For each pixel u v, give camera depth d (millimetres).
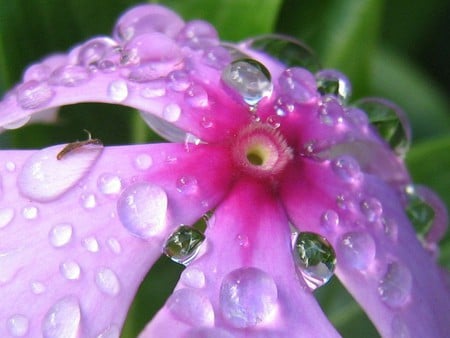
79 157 54
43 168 53
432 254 68
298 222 58
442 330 56
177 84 59
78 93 56
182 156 57
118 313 50
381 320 54
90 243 51
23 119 59
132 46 59
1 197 52
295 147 61
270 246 55
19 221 52
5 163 53
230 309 50
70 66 59
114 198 53
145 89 58
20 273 50
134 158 55
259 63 61
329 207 58
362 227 57
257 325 50
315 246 55
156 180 55
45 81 58
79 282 50
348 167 61
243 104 61
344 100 65
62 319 49
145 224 52
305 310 52
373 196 60
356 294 54
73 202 52
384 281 55
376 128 67
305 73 63
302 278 54
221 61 62
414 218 67
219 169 58
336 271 55
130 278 51
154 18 65
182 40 64
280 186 59
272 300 51
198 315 50
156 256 52
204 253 53
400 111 68
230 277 51
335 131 62
